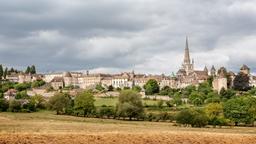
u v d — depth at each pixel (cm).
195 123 16388
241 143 7562
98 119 19188
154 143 7119
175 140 7431
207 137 7938
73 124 12669
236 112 19338
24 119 15488
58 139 6994
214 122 17450
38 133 7812
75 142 6850
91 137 7269
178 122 16675
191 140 7519
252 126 18700
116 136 7500
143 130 10138
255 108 19612
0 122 12862
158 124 16588
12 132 8269
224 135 8562
